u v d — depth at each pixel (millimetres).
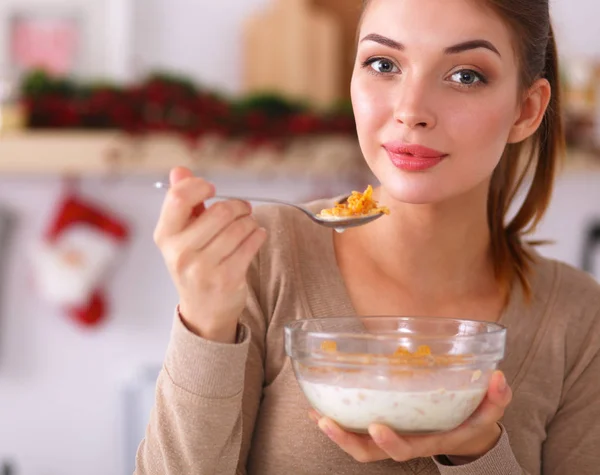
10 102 2010
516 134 960
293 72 2172
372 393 775
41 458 2260
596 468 977
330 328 867
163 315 2264
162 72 2094
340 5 2188
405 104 856
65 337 2244
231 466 861
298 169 2082
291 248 977
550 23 987
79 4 2156
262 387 969
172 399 821
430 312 975
